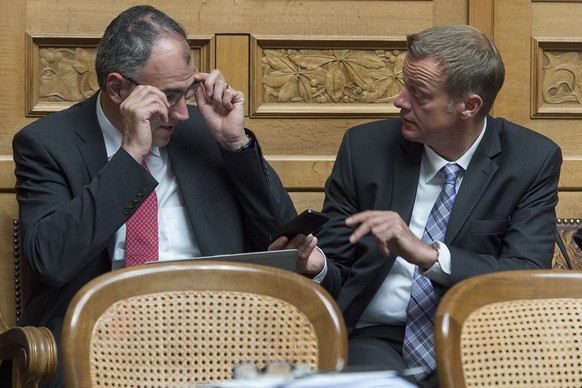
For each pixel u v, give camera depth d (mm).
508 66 8445
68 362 3908
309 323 4160
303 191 8266
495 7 8406
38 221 6156
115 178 6035
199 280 4258
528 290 4215
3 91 7953
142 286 4188
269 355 4184
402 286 6602
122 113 6164
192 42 8164
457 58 6379
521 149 6742
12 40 7965
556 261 8125
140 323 4141
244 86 8227
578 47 8469
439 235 6562
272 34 8227
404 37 8320
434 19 8383
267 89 8250
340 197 6891
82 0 8039
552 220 6723
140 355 4113
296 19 8250
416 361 6426
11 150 7973
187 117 6371
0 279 7809
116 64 6289
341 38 8266
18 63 7977
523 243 6531
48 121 6555
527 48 8438
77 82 8078
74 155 6398
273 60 8250
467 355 4023
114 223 6020
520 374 4078
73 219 5992
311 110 8266
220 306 4238
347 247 6789
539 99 8453
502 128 6895
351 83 8328
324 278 6512
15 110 7984
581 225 8281
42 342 5336
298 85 8281
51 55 8039
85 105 6617
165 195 6641
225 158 6535
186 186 6578
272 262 5535
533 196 6691
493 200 6617
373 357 6191
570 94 8477
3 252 7832
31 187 6363
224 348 4199
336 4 8273
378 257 6551
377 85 8344
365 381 2699
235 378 3031
